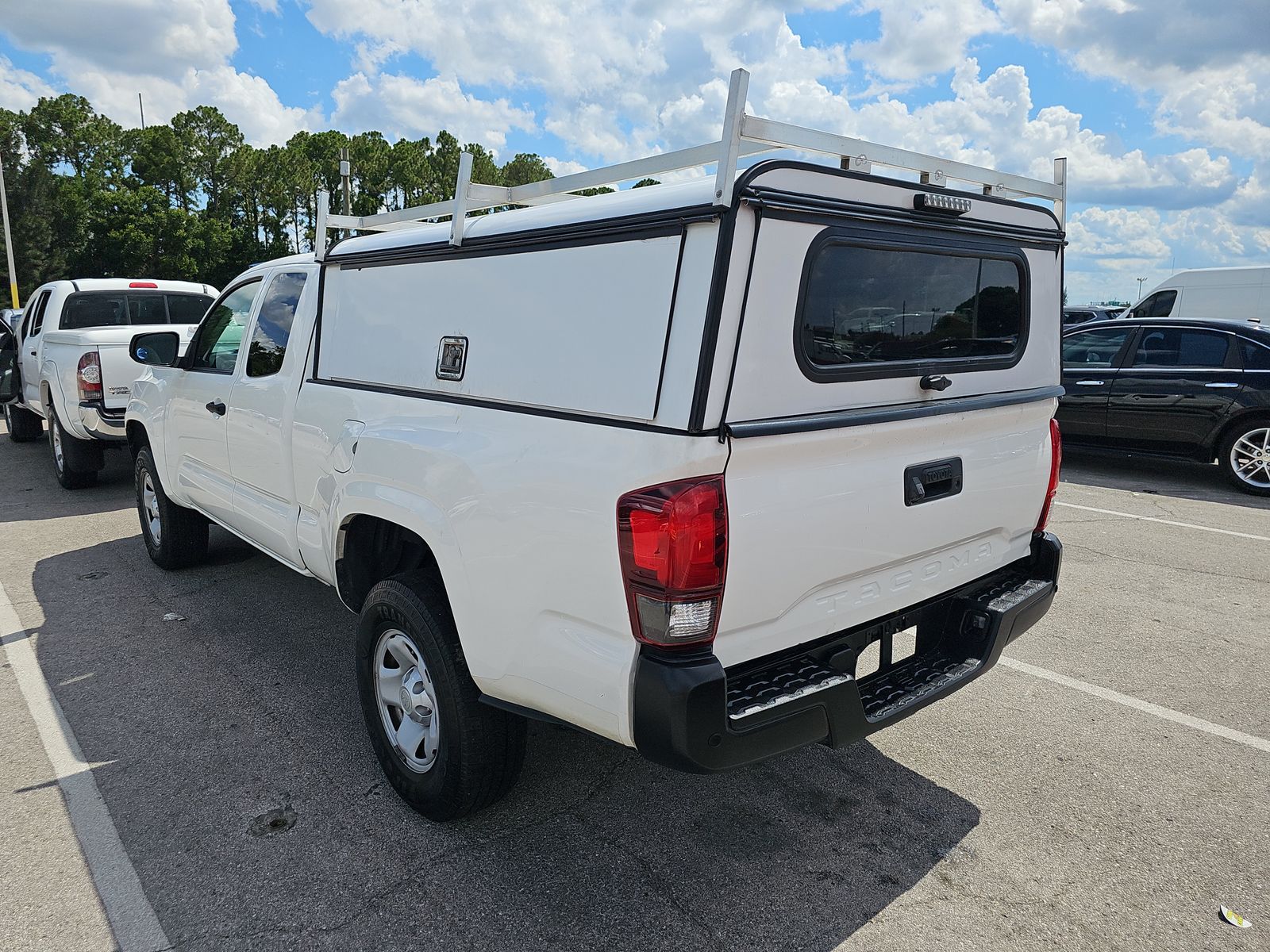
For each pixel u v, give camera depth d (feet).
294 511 12.10
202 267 200.23
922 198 8.30
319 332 11.40
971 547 9.77
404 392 9.57
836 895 8.38
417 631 8.85
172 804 9.87
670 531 6.59
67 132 259.60
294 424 11.51
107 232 191.52
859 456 7.92
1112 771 10.69
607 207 7.50
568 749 11.12
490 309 8.51
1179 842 9.26
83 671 13.43
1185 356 27.27
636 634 6.94
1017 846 9.18
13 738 11.39
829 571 7.87
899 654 13.20
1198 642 14.80
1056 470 10.85
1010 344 10.06
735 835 9.32
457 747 8.75
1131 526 22.48
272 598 16.70
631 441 6.88
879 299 8.19
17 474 28.81
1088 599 16.94
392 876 8.63
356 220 11.77
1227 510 24.27
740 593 7.08
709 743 6.85
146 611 16.03
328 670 13.51
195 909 8.16
